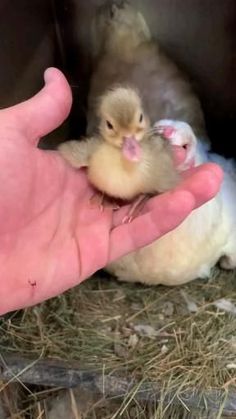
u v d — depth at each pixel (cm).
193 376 36
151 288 42
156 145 33
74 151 34
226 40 48
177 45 49
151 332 39
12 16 45
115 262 39
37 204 33
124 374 37
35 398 40
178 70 47
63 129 49
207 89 50
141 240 33
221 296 41
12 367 37
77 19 49
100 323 40
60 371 37
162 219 31
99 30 47
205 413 37
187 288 41
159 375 37
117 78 46
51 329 39
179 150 35
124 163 32
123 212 34
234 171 43
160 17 48
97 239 33
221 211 39
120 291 42
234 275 42
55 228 33
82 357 38
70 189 34
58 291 33
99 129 35
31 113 32
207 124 50
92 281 42
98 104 40
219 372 37
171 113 45
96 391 37
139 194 33
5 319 39
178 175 33
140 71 46
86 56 50
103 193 34
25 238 33
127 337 39
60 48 50
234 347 38
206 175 30
